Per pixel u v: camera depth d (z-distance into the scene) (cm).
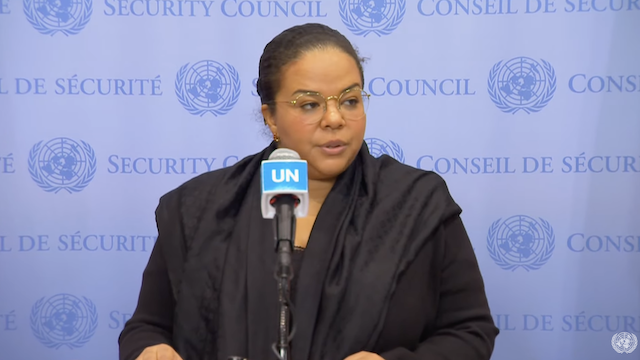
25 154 246
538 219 244
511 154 244
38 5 244
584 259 244
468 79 244
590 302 244
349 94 149
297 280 150
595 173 241
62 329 251
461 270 159
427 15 244
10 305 249
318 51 149
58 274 250
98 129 247
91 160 248
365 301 147
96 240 250
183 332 152
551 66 241
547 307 246
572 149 242
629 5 237
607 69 239
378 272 150
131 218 249
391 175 167
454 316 157
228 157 249
